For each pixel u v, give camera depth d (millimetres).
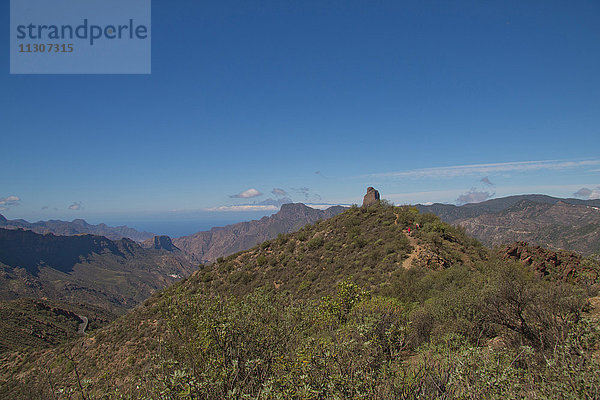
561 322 6078
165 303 5828
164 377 3996
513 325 7129
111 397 4348
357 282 24547
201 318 5246
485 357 4656
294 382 4098
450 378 4332
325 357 4344
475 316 8164
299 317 6895
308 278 30906
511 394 3805
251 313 5816
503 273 14445
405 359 6371
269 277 35688
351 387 3887
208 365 4449
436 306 10148
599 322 4633
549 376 4141
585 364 3943
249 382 4398
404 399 4031
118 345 27719
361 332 5516
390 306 9680
